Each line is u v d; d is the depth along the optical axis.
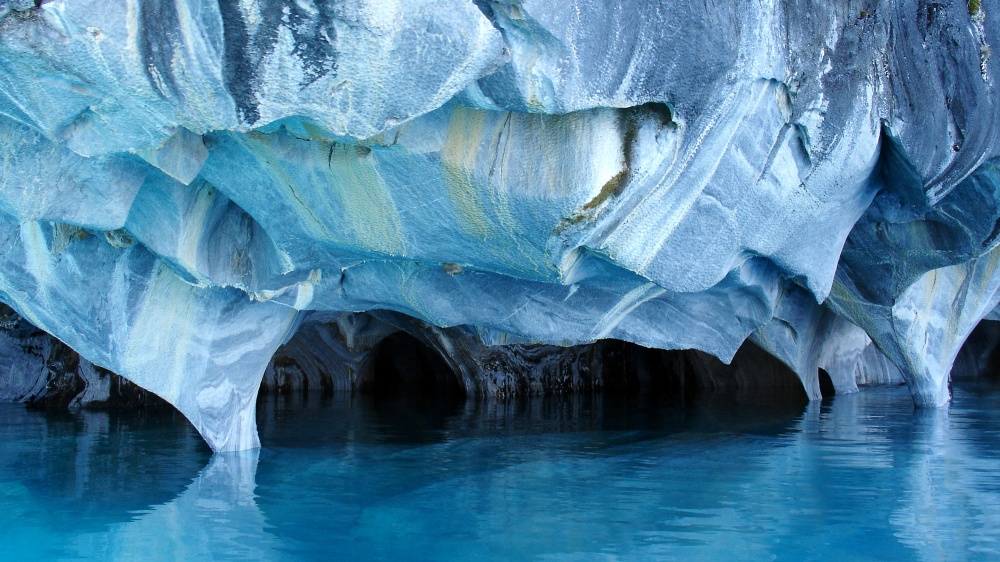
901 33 4.91
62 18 2.46
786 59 4.10
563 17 3.05
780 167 4.52
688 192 4.07
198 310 4.87
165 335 4.76
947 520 3.68
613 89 3.38
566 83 3.24
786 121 4.35
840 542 3.33
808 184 4.77
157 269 4.62
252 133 3.62
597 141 3.61
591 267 4.66
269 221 4.20
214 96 2.80
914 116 4.99
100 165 3.40
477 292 5.21
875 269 7.33
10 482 4.25
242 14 2.60
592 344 11.59
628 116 3.68
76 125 2.91
